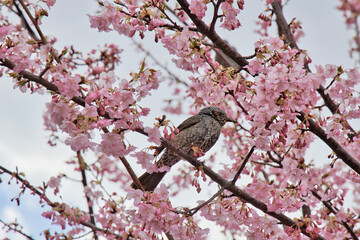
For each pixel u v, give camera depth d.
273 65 6.69
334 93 6.88
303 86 6.61
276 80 6.15
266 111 6.25
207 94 7.48
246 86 6.92
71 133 5.84
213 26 7.56
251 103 6.71
